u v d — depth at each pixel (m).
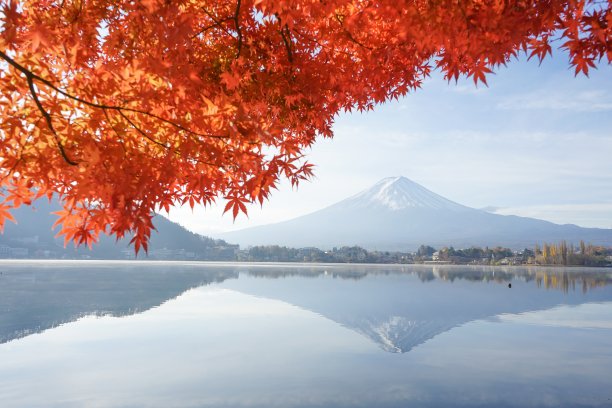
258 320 18.08
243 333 15.13
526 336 15.27
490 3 2.60
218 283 40.09
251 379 9.76
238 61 3.23
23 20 2.35
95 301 24.03
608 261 138.75
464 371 10.67
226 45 3.48
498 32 2.63
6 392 8.77
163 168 2.50
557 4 2.55
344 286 38.91
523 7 2.58
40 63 2.41
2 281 38.00
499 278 57.47
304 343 13.68
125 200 2.29
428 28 2.64
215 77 3.32
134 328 15.88
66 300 24.38
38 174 2.48
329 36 3.61
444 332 16.03
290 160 2.75
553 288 38.31
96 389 8.96
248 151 2.74
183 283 39.22
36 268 67.88
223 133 2.59
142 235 2.38
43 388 9.00
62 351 12.27
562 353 12.60
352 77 4.00
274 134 2.64
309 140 4.58
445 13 2.56
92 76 2.44
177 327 16.19
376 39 3.75
